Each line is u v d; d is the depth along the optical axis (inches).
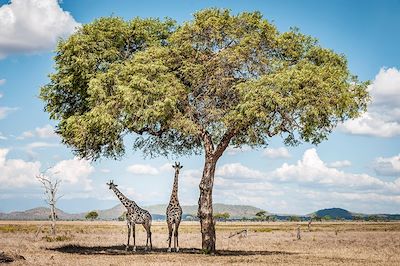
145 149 1358.3
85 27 1207.6
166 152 1379.2
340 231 3353.8
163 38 1291.8
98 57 1177.4
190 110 1166.3
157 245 1549.0
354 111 1169.4
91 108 1135.6
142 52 1168.2
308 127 1116.5
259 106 1076.5
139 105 1097.4
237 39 1180.5
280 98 1051.9
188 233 2938.0
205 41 1180.5
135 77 1083.3
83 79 1189.1
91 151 1270.9
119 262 909.2
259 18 1203.2
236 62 1147.3
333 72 1144.2
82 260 948.0
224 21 1165.1
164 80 1127.0
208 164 1222.9
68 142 1233.4
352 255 1155.3
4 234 2159.2
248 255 1133.7
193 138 1339.8
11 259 906.1
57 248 1286.9
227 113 1157.7
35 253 1107.9
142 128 1242.6
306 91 1078.4
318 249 1403.8
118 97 1091.3
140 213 1221.7
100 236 2110.0
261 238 2198.6
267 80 1070.4
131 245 1488.7
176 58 1185.4
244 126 1154.0
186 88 1166.3
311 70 1111.0
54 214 2065.7
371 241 1910.7
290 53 1218.0
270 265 872.3
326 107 1087.6
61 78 1213.7
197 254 1143.6
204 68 1152.8
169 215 1211.2
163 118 1115.9
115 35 1222.3
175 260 963.3
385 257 1102.4
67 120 1143.0
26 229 3225.9
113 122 1090.7
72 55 1177.4
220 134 1181.7
